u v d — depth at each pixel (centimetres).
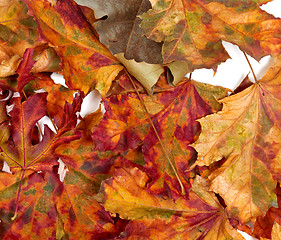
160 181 46
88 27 45
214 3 43
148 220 46
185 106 46
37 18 43
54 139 46
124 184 46
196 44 44
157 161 46
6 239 46
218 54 44
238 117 46
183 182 46
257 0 43
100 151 46
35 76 46
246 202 46
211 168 47
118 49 44
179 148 46
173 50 44
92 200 47
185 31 44
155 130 45
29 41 46
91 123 46
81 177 47
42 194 46
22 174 46
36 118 46
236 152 46
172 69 45
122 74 46
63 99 46
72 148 47
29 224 46
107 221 47
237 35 44
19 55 46
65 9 44
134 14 44
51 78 47
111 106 45
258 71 47
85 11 44
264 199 46
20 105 45
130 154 47
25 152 46
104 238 47
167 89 46
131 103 46
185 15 43
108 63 45
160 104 46
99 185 47
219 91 46
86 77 45
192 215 47
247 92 46
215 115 45
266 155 46
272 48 44
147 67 44
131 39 44
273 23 43
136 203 46
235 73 47
